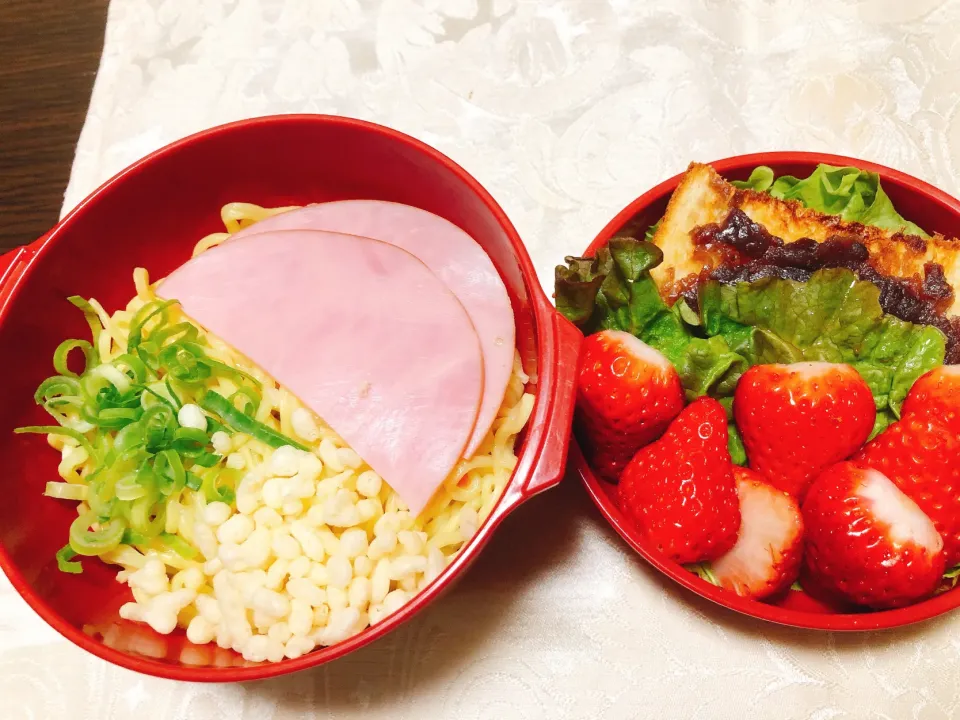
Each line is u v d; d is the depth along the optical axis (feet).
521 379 0.79
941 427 0.73
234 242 0.82
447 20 1.05
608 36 1.03
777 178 0.88
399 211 0.84
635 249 0.78
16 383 0.75
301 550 0.71
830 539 0.73
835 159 0.85
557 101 1.01
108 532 0.74
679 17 1.03
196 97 1.03
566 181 0.97
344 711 0.78
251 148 0.81
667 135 0.99
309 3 1.06
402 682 0.78
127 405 0.77
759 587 0.75
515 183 0.97
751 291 0.80
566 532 0.82
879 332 0.81
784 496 0.75
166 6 1.07
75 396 0.78
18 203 1.00
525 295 0.74
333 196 0.88
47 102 1.05
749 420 0.77
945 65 0.99
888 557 0.70
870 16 1.02
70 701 0.79
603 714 0.77
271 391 0.79
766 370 0.76
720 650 0.78
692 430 0.74
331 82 1.03
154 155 0.78
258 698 0.79
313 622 0.69
